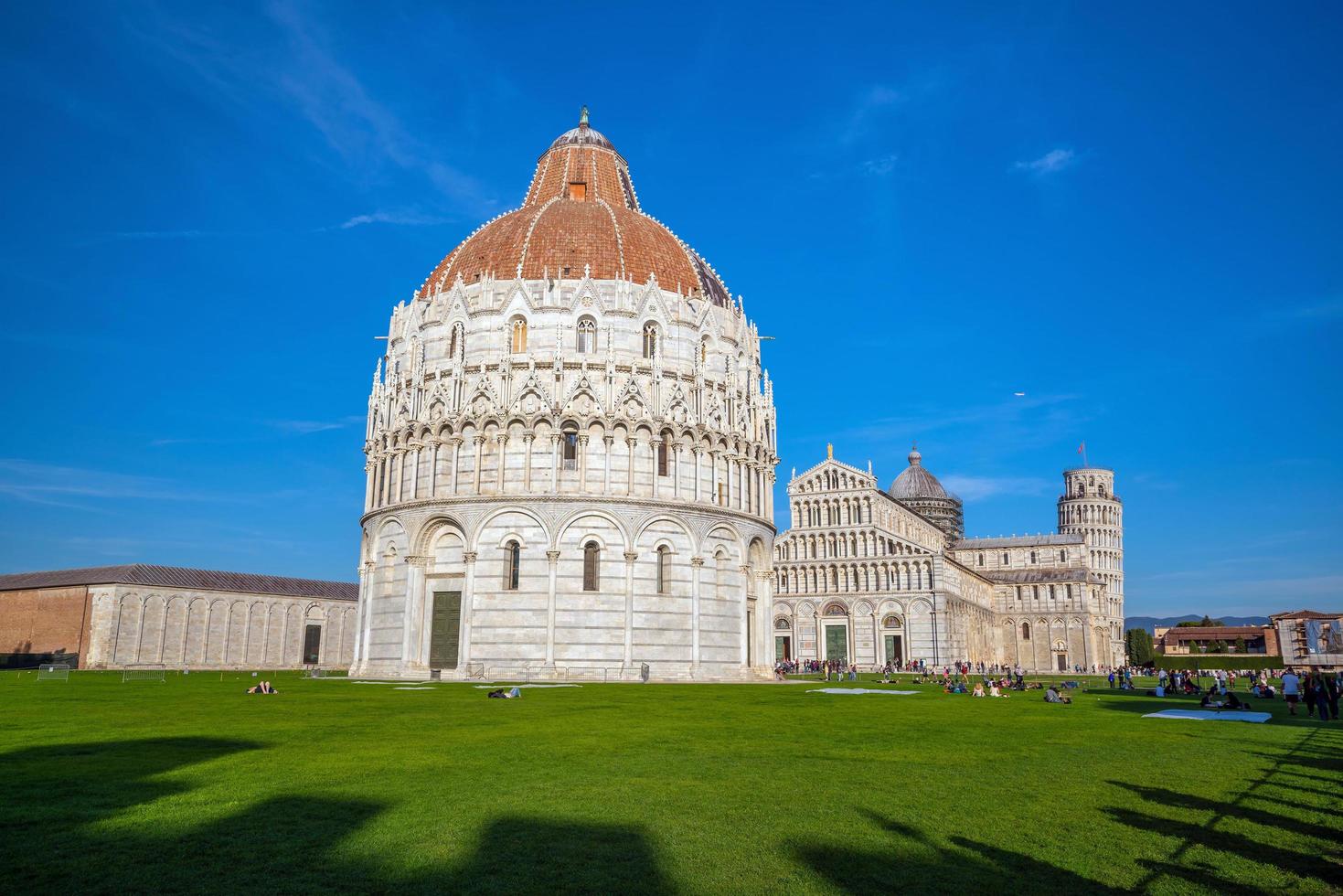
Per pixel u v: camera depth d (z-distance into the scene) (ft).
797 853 51.44
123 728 108.17
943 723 125.90
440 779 71.92
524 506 257.14
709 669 267.80
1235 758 90.68
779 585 523.70
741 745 95.86
